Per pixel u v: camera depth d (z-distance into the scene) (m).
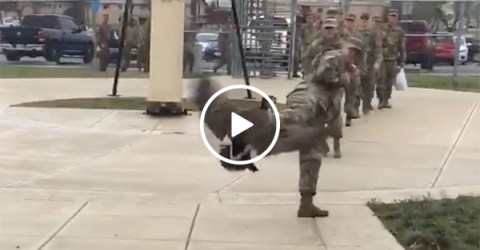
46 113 14.17
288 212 7.36
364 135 12.66
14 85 20.00
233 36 23.23
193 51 22.78
